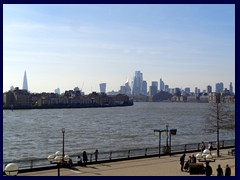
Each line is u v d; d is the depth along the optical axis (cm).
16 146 7775
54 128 12456
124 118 18600
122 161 3875
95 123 15012
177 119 17738
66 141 8562
